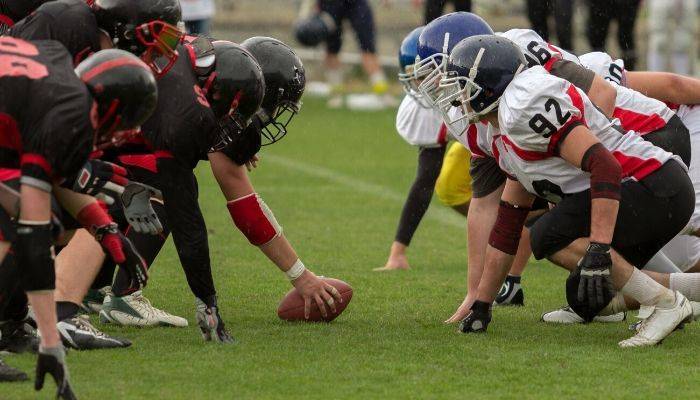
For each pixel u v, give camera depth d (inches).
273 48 570.9
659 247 569.6
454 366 512.4
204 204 1087.6
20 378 474.3
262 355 527.2
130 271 470.9
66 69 442.3
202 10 1533.0
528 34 607.8
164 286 715.4
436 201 1152.2
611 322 629.0
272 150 1498.5
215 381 478.9
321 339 565.6
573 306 601.9
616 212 523.5
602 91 587.8
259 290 703.1
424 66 590.9
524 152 540.1
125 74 438.6
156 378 482.3
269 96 567.2
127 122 446.6
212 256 827.4
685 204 556.4
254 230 592.4
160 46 515.8
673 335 588.4
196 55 523.5
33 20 515.2
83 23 516.1
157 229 494.6
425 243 922.1
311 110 1909.4
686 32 1716.3
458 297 697.6
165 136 506.9
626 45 1596.9
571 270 621.6
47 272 427.5
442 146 792.9
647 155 553.3
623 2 1556.3
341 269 792.3
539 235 557.0
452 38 588.7
